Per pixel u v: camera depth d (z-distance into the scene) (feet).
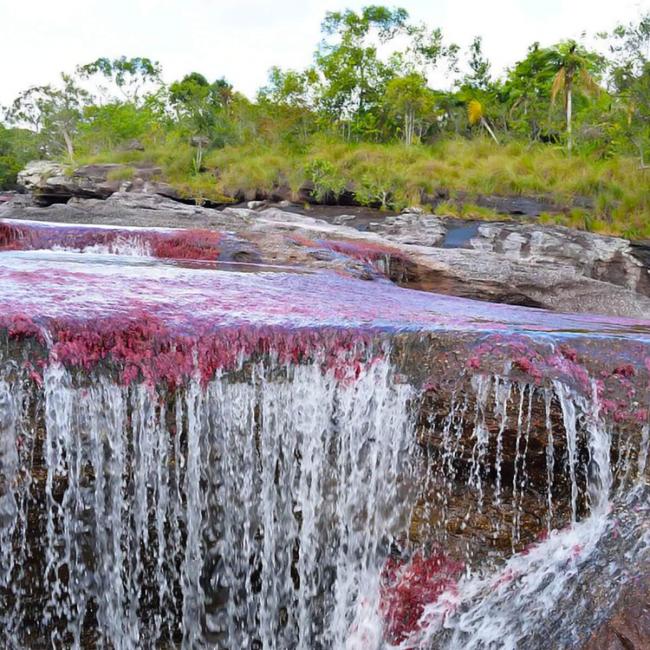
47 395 15.11
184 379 15.96
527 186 78.74
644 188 75.36
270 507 16.67
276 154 99.19
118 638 16.31
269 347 16.44
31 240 34.83
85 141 138.82
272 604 16.85
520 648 14.85
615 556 14.99
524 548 16.31
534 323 20.49
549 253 56.95
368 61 130.00
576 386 16.20
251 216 60.85
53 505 15.75
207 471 16.24
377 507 16.89
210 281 22.79
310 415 16.67
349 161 89.35
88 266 24.20
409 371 16.66
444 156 95.91
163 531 16.21
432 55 136.67
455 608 16.26
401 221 65.92
